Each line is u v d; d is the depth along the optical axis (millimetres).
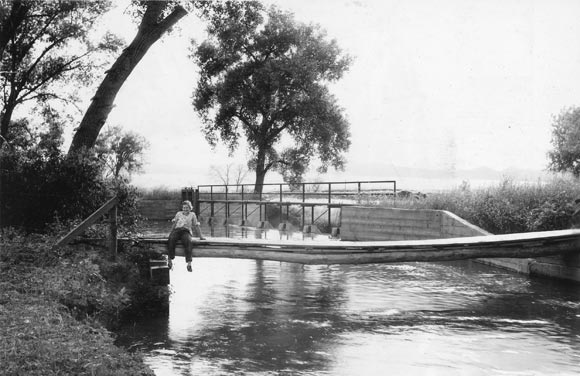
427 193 23188
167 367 7082
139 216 12891
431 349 7875
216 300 11266
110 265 10281
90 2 22531
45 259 9789
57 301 7656
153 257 11328
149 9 16297
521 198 17359
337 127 43594
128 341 8281
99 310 8555
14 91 21984
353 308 10477
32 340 5719
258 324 9297
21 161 13070
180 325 9242
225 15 21609
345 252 11484
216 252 11609
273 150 45250
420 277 14180
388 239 21422
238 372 6867
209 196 40250
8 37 19406
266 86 41969
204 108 45312
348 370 6965
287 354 7637
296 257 11398
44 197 12727
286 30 42031
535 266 14359
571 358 7410
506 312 10102
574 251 12750
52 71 23562
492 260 16219
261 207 33375
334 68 43750
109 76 16078
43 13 21891
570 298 11281
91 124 15875
